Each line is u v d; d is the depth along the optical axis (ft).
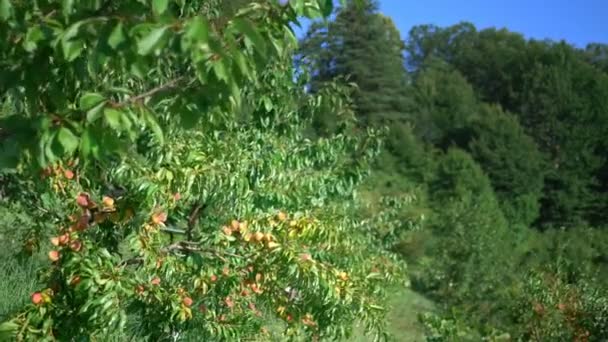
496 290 47.65
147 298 14.64
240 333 17.07
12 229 25.81
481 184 112.16
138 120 8.27
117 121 7.80
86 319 13.01
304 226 16.10
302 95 24.45
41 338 12.84
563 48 177.58
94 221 13.78
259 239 15.43
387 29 156.76
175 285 15.07
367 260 25.48
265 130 20.67
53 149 7.80
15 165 7.97
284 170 21.17
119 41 7.55
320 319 17.19
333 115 26.55
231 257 15.44
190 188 14.48
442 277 50.88
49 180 13.69
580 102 160.56
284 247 15.48
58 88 8.76
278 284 15.99
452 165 113.39
